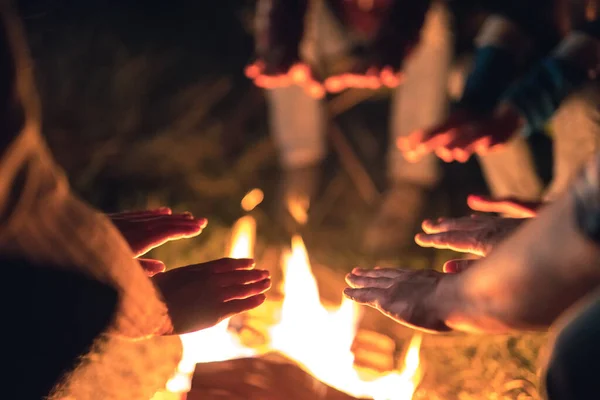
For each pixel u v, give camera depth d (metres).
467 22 2.98
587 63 1.95
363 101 3.91
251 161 3.33
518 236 1.04
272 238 2.70
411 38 2.28
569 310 1.00
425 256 2.60
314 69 2.52
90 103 3.40
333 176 3.37
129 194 3.05
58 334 1.14
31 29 3.65
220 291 1.38
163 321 1.28
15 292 1.11
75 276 1.13
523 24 2.11
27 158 1.10
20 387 1.13
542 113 2.00
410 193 2.82
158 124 3.49
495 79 2.07
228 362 1.57
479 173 3.35
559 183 2.11
